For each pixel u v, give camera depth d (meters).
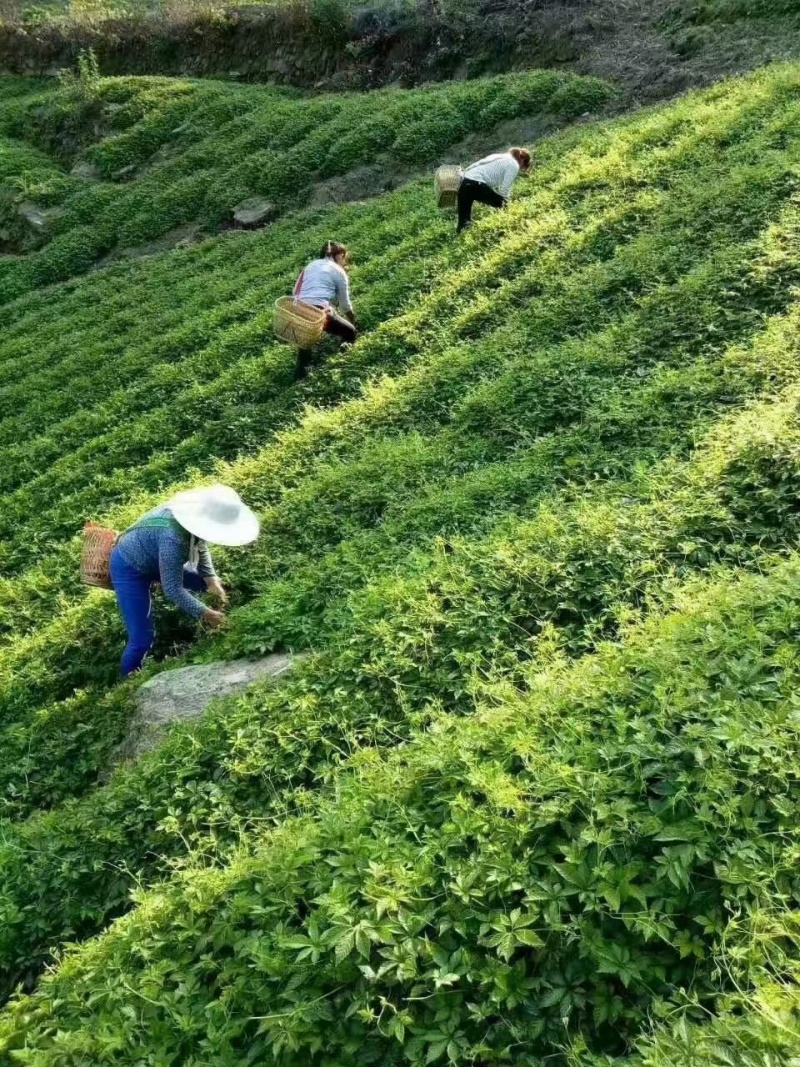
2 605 9.20
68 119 26.58
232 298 15.27
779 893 2.99
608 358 7.95
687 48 18.66
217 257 17.83
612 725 3.89
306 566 7.20
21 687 7.59
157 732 5.93
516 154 12.16
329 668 5.57
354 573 6.64
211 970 3.59
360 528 7.42
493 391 8.34
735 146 11.28
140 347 14.52
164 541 6.39
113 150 24.19
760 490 5.38
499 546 5.91
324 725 5.15
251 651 6.38
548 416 7.71
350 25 25.22
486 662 5.14
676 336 7.90
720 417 6.46
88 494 10.77
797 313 7.30
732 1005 2.77
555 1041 2.95
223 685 6.10
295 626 6.39
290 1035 3.11
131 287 18.09
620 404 7.25
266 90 25.64
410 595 5.91
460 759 4.03
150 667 6.89
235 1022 3.27
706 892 3.15
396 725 4.98
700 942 3.03
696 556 5.21
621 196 11.27
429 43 23.62
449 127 19.31
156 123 24.67
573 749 3.77
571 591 5.37
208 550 7.16
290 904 3.61
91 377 14.15
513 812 3.64
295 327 10.10
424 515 6.96
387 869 3.45
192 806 4.96
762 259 8.18
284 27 26.55
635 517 5.70
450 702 5.02
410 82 23.52
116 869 4.79
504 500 6.79
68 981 3.87
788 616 4.16
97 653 7.63
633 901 3.19
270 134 21.95
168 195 21.28
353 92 24.23
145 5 32.72
